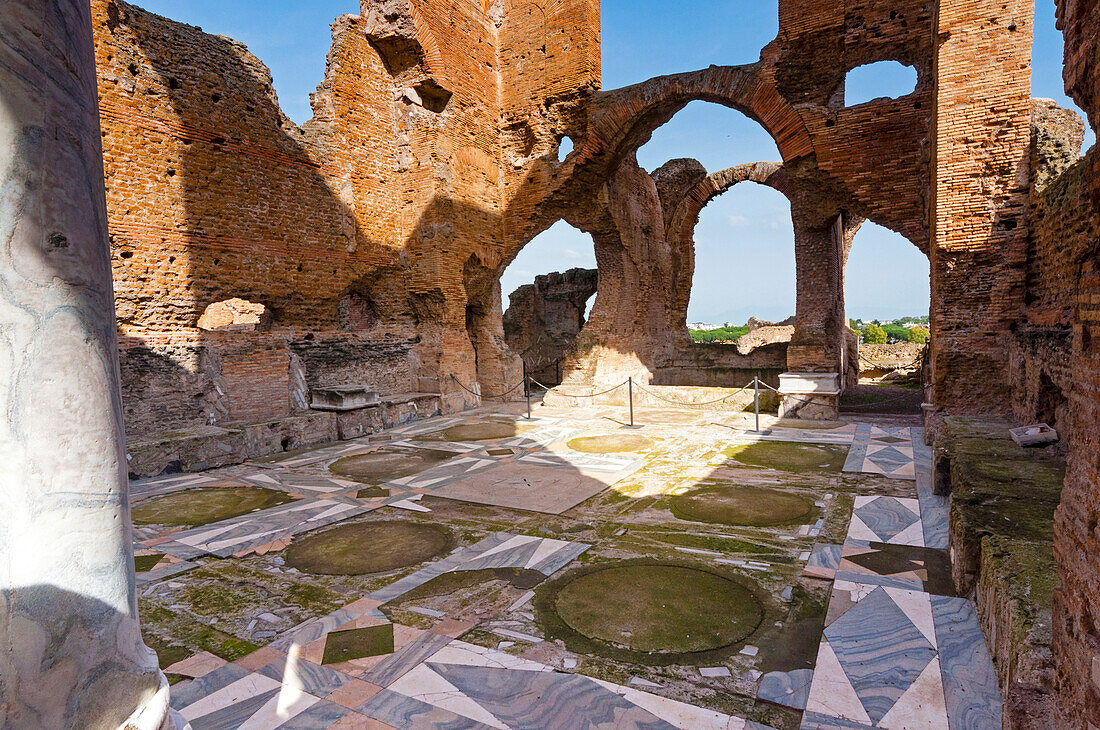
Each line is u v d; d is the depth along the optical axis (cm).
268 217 1033
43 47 148
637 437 991
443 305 1317
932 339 963
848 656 327
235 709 297
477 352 1522
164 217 887
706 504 619
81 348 157
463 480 745
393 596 428
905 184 1090
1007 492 421
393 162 1305
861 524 540
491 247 1458
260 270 1021
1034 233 787
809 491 651
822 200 1203
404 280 1330
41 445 147
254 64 1016
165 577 468
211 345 948
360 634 373
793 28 1144
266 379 1018
